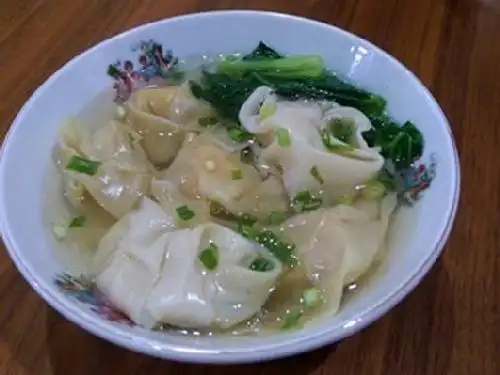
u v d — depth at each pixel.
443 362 0.28
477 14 0.43
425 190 0.29
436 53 0.40
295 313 0.27
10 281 0.30
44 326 0.29
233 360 0.22
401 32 0.42
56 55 0.40
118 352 0.28
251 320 0.27
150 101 0.35
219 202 0.31
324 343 0.23
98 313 0.24
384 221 0.29
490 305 0.29
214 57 0.36
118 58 0.35
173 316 0.26
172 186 0.32
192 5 0.44
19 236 0.26
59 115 0.32
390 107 0.33
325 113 0.33
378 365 0.27
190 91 0.35
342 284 0.27
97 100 0.34
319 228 0.30
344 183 0.31
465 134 0.36
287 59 0.35
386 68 0.33
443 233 0.26
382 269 0.27
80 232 0.30
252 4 0.44
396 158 0.31
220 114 0.35
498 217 0.32
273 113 0.32
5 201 0.27
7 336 0.28
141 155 0.33
